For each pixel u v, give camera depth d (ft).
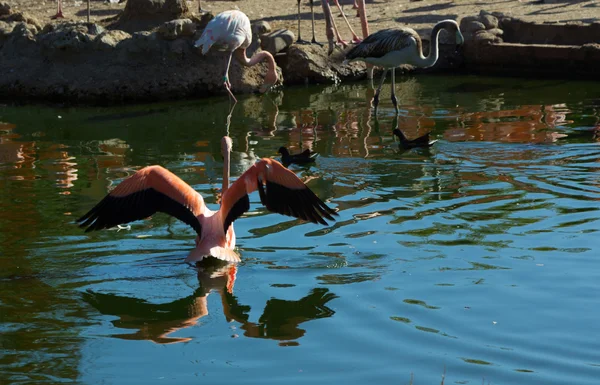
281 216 27.32
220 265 22.90
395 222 26.37
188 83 53.47
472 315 19.22
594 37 56.75
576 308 19.51
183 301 20.71
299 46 57.36
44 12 72.28
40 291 21.38
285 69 57.11
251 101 51.85
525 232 25.12
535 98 48.78
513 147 36.52
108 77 53.21
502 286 20.93
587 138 37.73
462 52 60.13
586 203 27.84
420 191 30.04
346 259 23.15
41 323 19.49
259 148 38.40
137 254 23.93
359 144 38.52
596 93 49.65
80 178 33.04
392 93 46.16
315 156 35.06
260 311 19.95
